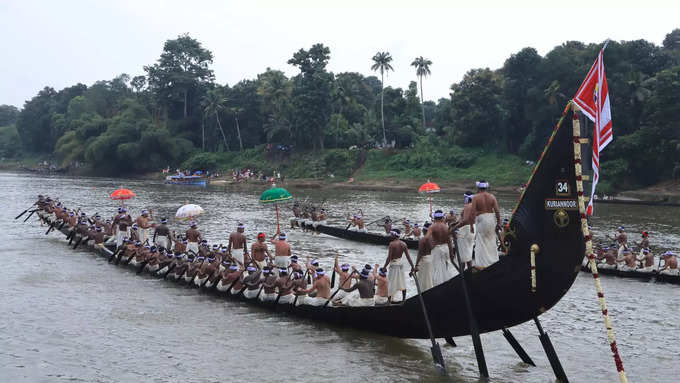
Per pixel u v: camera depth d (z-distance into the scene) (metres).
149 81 114.12
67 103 146.38
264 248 18.22
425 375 11.22
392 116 96.56
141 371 11.30
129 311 15.58
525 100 80.25
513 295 10.89
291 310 15.23
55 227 29.44
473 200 11.15
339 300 14.33
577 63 74.94
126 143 103.00
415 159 83.81
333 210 46.28
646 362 11.79
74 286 18.38
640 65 74.00
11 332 13.55
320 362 11.88
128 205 48.00
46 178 98.81
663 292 17.77
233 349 12.66
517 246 10.72
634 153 62.00
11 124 198.88
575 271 10.31
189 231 21.58
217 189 74.81
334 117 96.56
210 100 102.38
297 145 96.50
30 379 10.84
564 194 10.27
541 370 11.49
